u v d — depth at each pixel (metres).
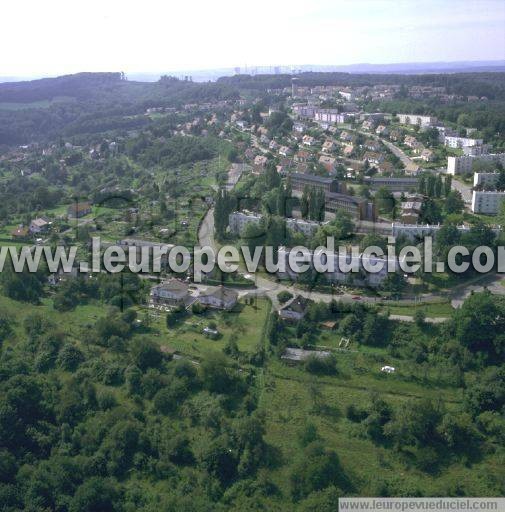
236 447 102.88
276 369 125.25
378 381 120.94
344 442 104.62
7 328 148.62
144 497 96.69
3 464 101.31
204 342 136.75
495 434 104.56
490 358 126.06
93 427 110.38
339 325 139.88
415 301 149.50
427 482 95.94
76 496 94.69
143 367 127.19
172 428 109.81
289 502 93.44
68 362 130.12
